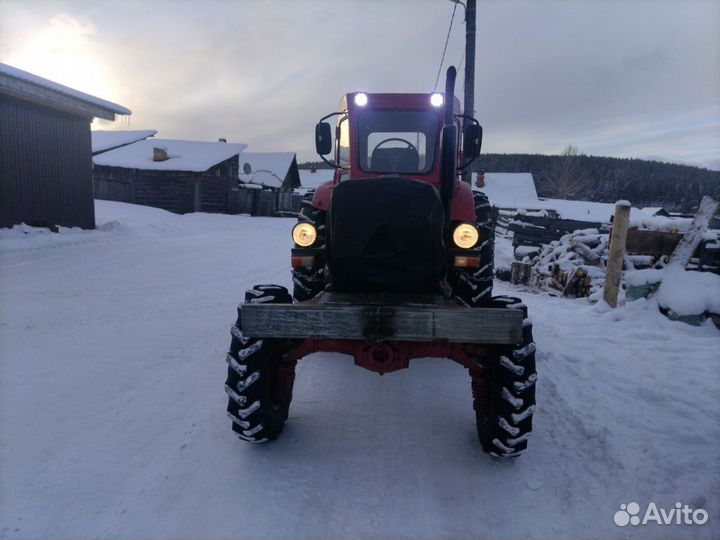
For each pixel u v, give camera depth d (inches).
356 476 103.0
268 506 92.7
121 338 189.8
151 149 1165.7
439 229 107.7
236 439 116.9
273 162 1625.2
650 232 259.3
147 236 559.2
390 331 94.7
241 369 104.2
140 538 84.0
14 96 420.8
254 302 106.2
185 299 258.8
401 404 138.9
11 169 427.2
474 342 93.5
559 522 89.7
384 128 167.5
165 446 113.1
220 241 573.9
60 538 83.7
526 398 100.6
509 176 1951.3
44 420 123.8
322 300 104.8
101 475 101.4
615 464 106.8
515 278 357.4
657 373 158.7
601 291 262.4
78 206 507.5
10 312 219.6
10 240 389.4
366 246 105.8
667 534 85.8
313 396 143.0
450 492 98.2
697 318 207.3
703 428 121.0
